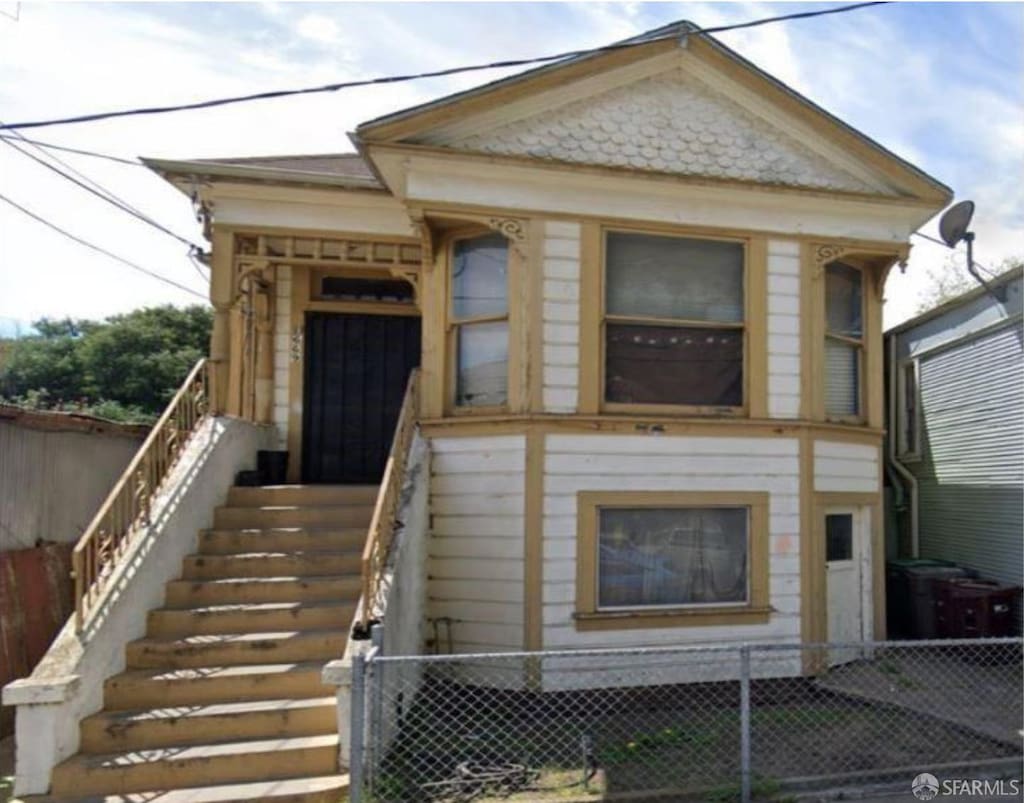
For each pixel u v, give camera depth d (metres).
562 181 7.12
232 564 6.34
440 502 7.14
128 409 30.64
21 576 6.65
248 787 4.35
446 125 6.95
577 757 5.00
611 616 6.87
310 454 8.99
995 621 8.22
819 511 7.53
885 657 7.93
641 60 7.28
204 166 7.62
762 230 7.58
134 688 5.01
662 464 7.14
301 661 5.49
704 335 7.46
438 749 5.16
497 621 6.84
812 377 7.60
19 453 6.82
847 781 4.55
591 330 7.12
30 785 4.32
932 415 10.32
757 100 7.57
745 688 4.38
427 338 7.34
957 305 9.68
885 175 7.79
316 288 9.23
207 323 36.66
